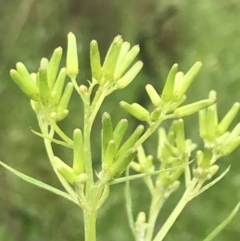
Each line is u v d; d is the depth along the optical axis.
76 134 0.17
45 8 0.56
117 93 0.52
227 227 0.45
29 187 0.50
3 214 0.48
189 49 0.54
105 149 0.17
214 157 0.20
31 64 0.53
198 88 0.49
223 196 0.46
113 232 0.46
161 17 0.56
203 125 0.20
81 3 0.58
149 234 0.21
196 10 0.54
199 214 0.46
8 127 0.52
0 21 0.54
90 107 0.18
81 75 0.53
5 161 0.50
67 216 0.49
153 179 0.45
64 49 0.56
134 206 0.47
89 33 0.58
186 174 0.20
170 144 0.20
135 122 0.50
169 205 0.47
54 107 0.18
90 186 0.17
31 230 0.48
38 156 0.51
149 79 0.54
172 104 0.19
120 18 0.59
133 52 0.18
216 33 0.52
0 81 0.52
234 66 0.49
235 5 0.52
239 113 0.46
